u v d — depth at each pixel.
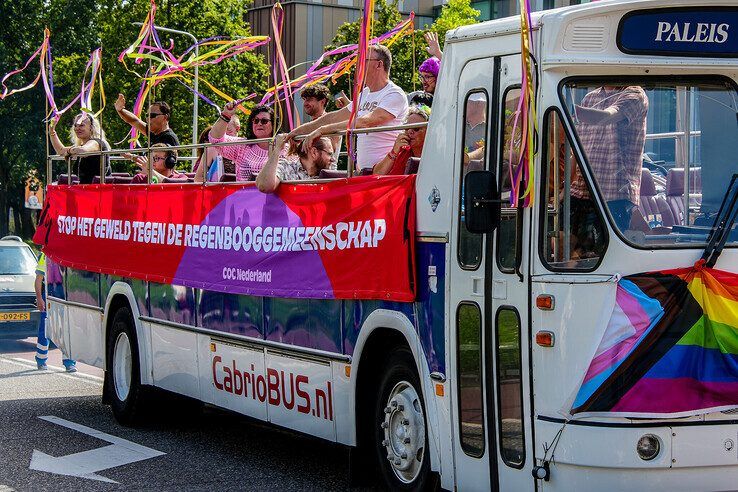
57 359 18.47
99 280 12.87
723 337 6.24
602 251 6.29
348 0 49.94
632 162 6.47
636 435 6.13
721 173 6.59
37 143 61.03
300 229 8.99
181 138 37.12
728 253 6.40
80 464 9.77
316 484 8.85
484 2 44.25
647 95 6.57
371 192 8.12
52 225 14.45
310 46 49.12
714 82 6.65
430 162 7.52
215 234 10.35
